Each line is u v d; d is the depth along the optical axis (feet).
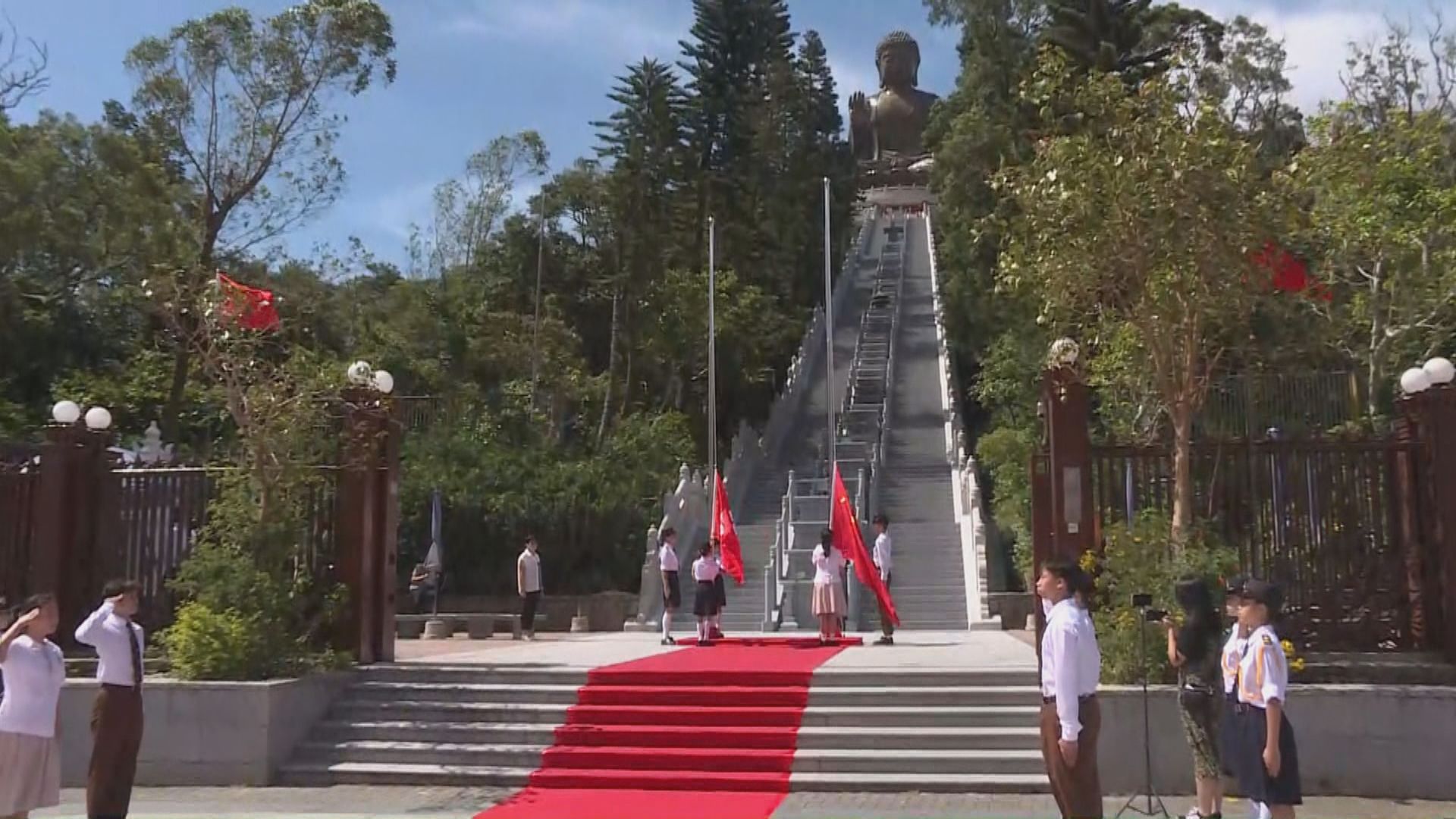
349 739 47.73
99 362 125.08
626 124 166.09
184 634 47.62
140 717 33.99
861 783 42.09
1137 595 37.83
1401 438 46.09
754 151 205.77
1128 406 74.54
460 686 50.26
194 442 116.57
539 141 188.14
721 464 153.89
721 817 38.52
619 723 47.39
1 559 51.93
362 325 148.97
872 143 307.78
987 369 147.23
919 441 133.49
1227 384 93.04
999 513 113.29
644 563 107.55
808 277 202.18
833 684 48.88
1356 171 80.84
